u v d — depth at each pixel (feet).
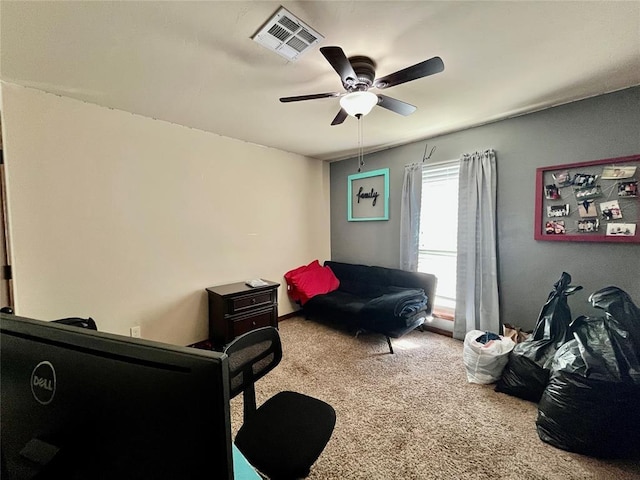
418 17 4.53
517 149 8.63
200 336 9.98
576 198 7.57
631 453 4.75
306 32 4.83
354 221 13.64
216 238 10.32
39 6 4.11
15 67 5.80
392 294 10.02
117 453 1.46
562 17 4.54
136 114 8.31
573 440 4.96
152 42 5.05
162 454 1.39
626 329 5.21
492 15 4.50
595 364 4.96
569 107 7.66
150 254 8.75
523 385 6.50
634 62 5.84
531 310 8.50
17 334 1.72
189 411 1.34
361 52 5.45
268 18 4.50
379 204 12.59
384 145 11.84
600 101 7.20
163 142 8.89
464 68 6.06
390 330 9.12
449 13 4.44
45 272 7.00
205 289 10.05
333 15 4.46
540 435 5.39
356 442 5.37
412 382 7.39
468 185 9.52
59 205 7.15
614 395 4.72
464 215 9.70
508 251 8.91
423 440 5.41
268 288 10.41
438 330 10.77
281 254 12.58
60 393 1.57
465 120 9.00
